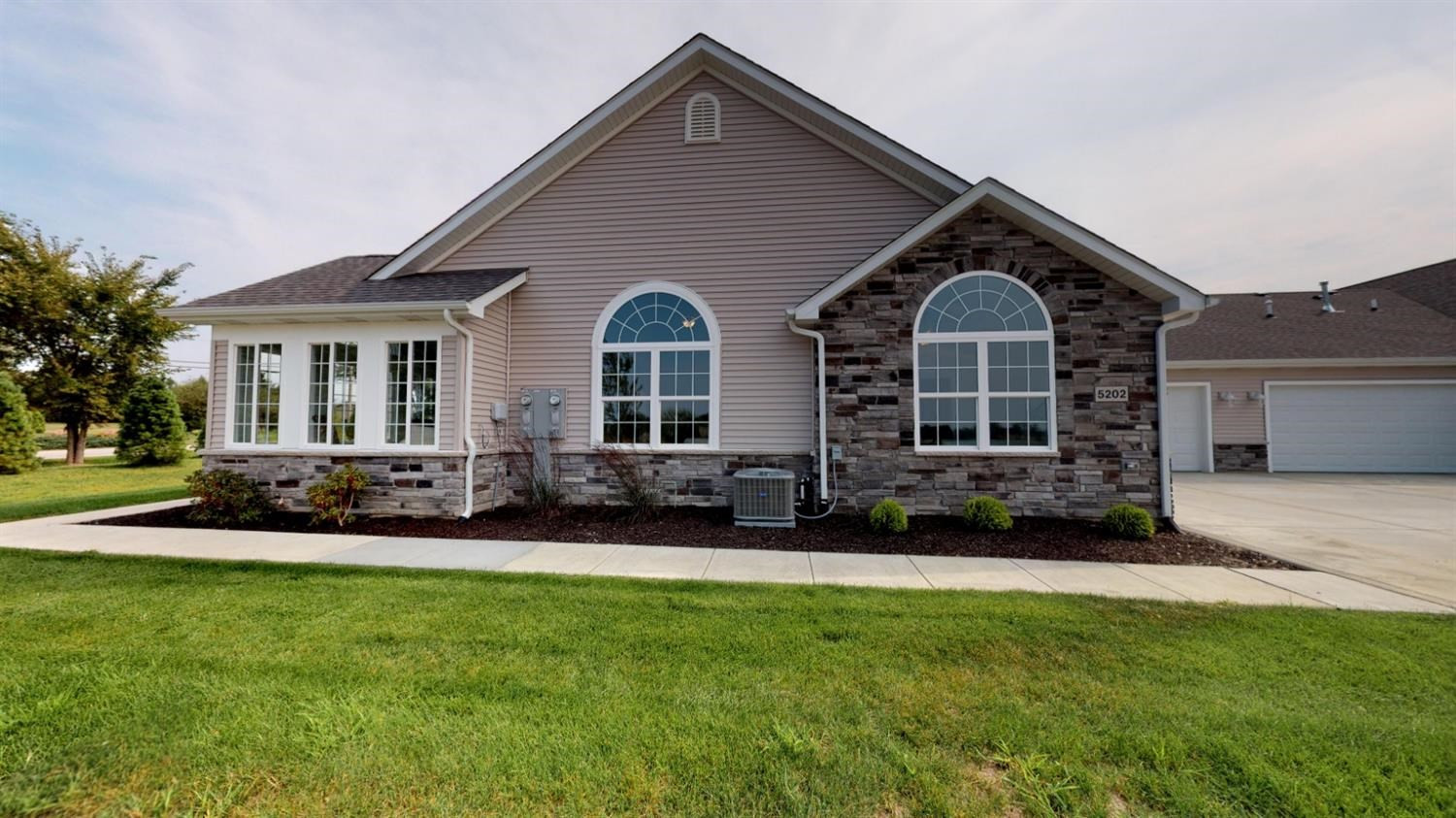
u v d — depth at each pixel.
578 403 9.84
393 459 8.75
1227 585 5.50
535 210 10.11
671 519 8.61
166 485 13.69
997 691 3.26
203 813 2.24
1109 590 5.32
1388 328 16.41
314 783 2.41
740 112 9.67
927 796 2.34
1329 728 2.87
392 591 5.13
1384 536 7.74
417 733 2.79
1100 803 2.31
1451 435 15.07
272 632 4.13
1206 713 3.01
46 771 2.48
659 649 3.84
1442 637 4.09
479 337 9.10
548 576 5.66
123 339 20.56
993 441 8.28
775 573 5.91
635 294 9.81
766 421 9.39
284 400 9.06
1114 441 8.01
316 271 11.02
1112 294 8.05
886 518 7.59
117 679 3.33
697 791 2.37
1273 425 15.77
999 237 8.30
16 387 17.31
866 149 9.29
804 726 2.86
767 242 9.56
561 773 2.47
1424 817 2.25
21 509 9.39
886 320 8.46
